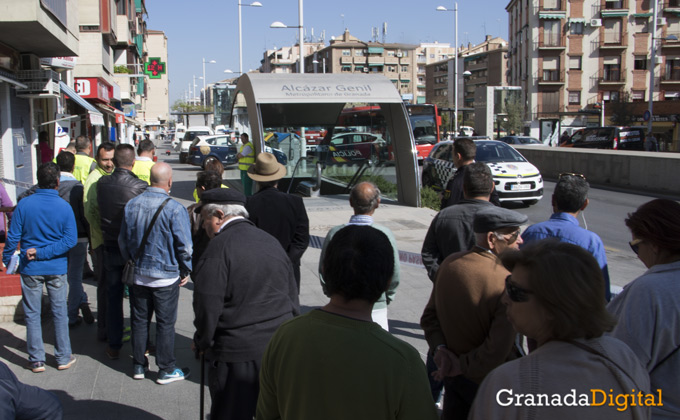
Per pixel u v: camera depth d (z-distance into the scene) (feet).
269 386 6.54
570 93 200.75
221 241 10.01
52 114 47.21
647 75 199.82
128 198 14.98
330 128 50.42
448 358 8.74
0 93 33.96
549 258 5.25
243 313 9.80
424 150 83.51
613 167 62.08
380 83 38.47
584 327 5.11
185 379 14.53
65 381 14.25
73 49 37.78
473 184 11.30
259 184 14.73
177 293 14.15
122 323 15.72
